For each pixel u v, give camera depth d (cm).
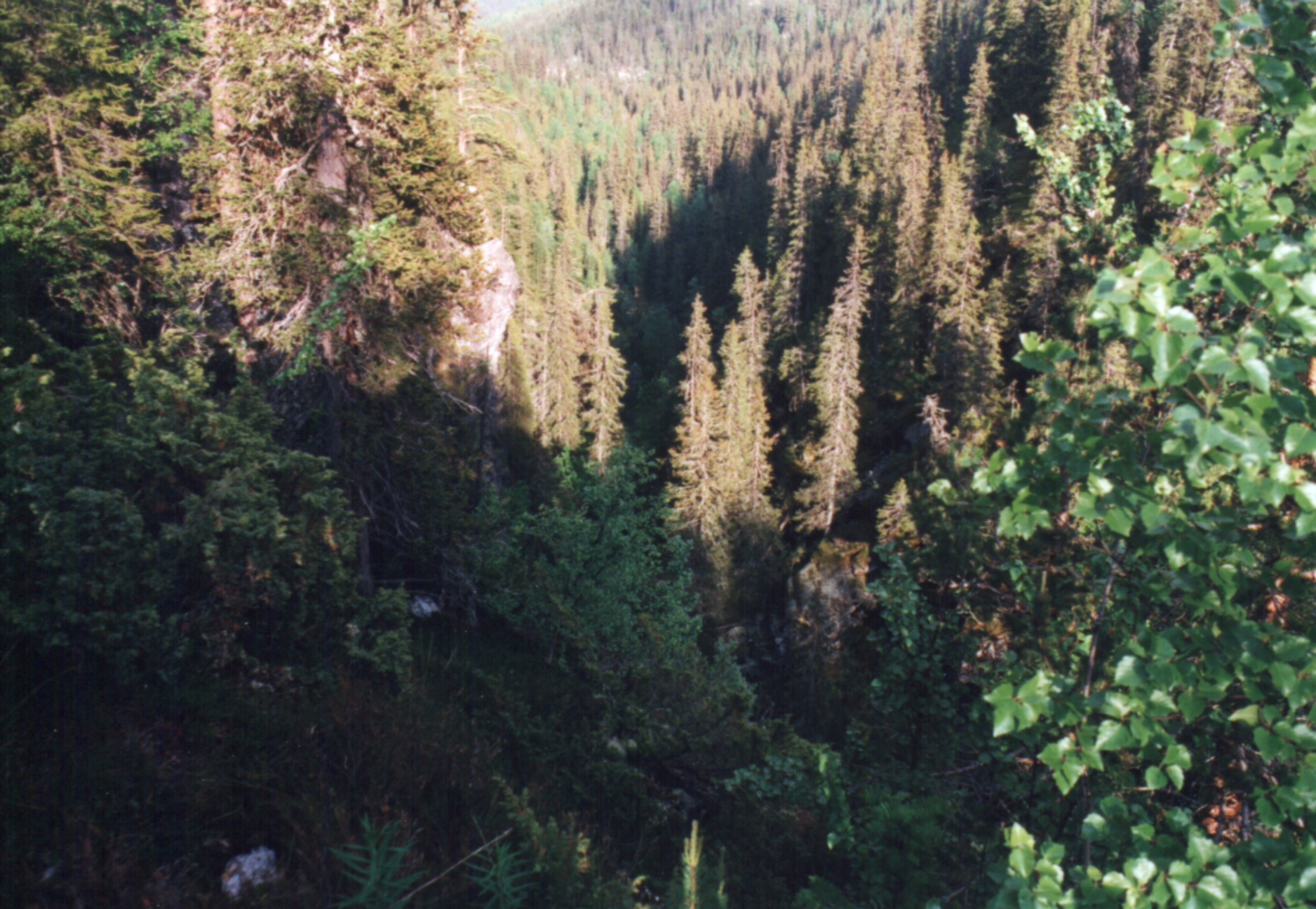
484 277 1535
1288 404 262
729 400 5169
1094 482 314
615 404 5731
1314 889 276
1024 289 4566
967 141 6644
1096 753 328
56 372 762
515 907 519
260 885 496
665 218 13450
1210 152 312
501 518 1833
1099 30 6228
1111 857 364
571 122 19788
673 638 2178
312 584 838
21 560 612
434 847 588
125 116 1198
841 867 816
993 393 4434
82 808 503
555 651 1630
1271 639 303
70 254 1067
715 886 608
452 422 1631
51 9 1140
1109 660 411
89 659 623
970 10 10431
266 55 1246
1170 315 255
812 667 4028
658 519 2403
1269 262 259
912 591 615
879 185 7200
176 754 595
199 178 1350
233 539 727
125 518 646
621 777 996
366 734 700
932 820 555
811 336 6131
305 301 1221
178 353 1099
